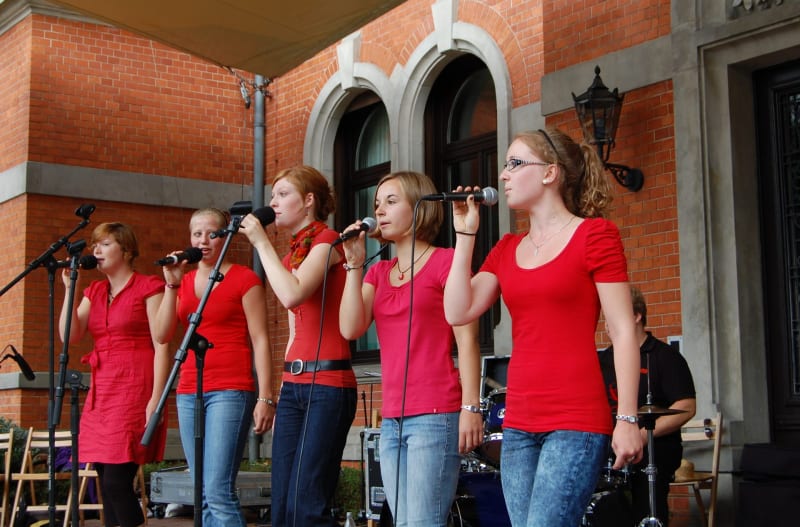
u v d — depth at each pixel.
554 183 2.92
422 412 3.46
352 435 9.18
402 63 9.22
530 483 2.82
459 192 3.07
